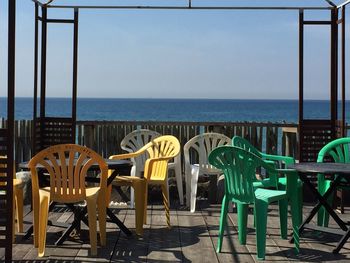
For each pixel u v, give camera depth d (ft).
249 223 18.10
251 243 15.35
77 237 15.67
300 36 20.93
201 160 21.12
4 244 12.59
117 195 21.66
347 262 13.55
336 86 21.34
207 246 15.01
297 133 23.18
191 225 17.75
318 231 16.28
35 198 14.47
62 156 13.87
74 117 21.77
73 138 21.85
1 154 14.52
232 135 24.04
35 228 14.58
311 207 21.07
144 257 13.87
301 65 21.03
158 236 16.17
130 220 18.30
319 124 21.45
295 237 14.49
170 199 22.44
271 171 14.19
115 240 15.61
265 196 14.24
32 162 13.93
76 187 13.96
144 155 22.07
